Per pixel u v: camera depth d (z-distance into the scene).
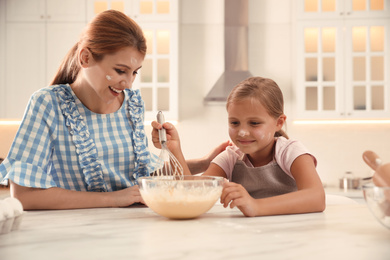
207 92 3.75
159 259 0.56
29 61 3.52
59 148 1.33
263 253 0.59
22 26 3.52
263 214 0.97
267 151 1.44
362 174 3.66
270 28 3.75
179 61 3.68
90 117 1.38
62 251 0.61
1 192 2.93
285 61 3.73
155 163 1.46
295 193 1.04
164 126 1.37
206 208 0.92
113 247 0.64
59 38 3.52
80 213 1.05
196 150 3.73
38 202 1.17
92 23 1.23
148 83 3.49
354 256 0.58
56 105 1.33
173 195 0.89
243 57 3.64
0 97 3.50
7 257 0.58
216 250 0.61
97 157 1.35
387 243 0.66
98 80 1.22
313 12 3.45
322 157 3.69
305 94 3.48
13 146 1.24
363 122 3.67
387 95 3.39
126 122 1.45
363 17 3.42
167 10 3.59
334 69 3.50
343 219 0.92
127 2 3.50
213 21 3.78
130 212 1.07
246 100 1.32
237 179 1.49
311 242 0.67
